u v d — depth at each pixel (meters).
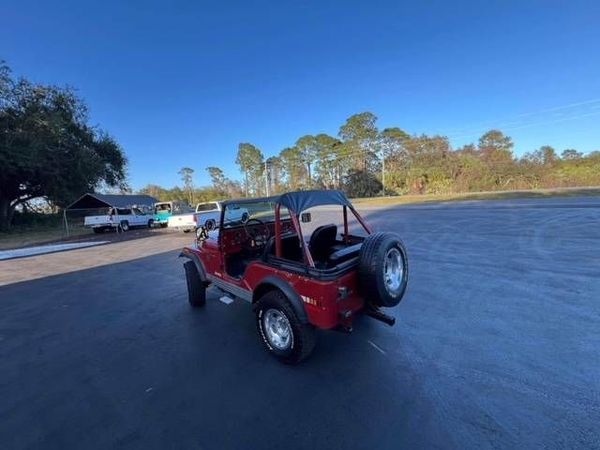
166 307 5.36
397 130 56.59
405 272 3.45
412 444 2.16
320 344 3.64
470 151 50.38
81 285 7.34
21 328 4.84
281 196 3.38
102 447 2.32
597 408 2.41
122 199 26.19
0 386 3.23
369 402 2.62
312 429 2.36
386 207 25.56
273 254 3.82
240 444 2.26
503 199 25.19
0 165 20.50
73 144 25.28
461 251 7.85
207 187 74.88
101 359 3.70
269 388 2.90
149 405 2.79
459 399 2.59
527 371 2.92
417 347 3.45
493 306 4.43
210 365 3.38
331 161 61.16
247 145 71.62
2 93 20.97
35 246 15.60
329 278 2.94
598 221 10.89
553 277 5.44
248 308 5.08
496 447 2.10
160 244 13.99
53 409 2.81
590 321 3.82
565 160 45.00
